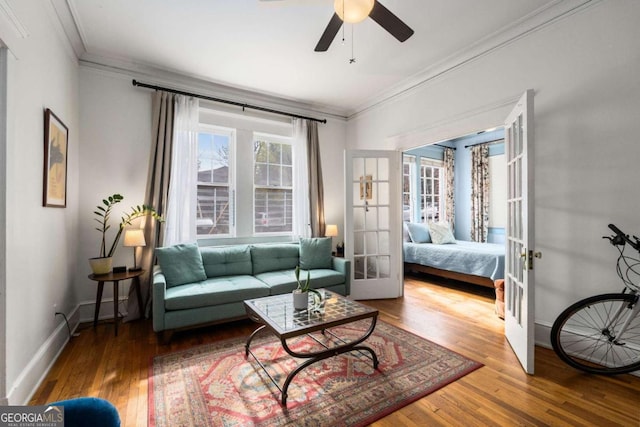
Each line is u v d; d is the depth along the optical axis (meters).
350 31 2.69
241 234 4.03
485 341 2.62
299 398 1.82
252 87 3.88
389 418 1.65
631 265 2.06
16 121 1.71
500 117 2.80
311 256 3.85
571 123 2.33
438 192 6.48
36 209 2.00
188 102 3.56
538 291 2.52
